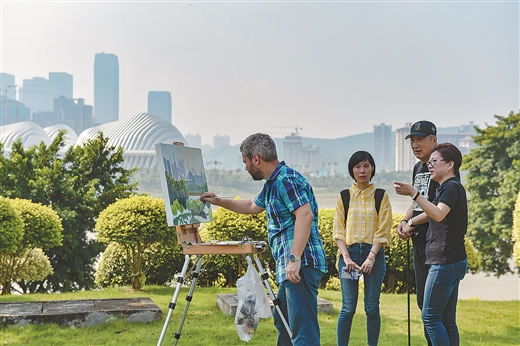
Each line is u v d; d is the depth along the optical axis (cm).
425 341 580
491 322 696
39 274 1120
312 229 371
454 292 409
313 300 361
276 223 368
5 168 1439
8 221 906
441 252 389
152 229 893
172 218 406
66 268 1394
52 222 1012
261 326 625
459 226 390
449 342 388
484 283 2620
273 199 366
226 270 1028
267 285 393
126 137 9650
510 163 2080
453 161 402
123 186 1559
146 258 1027
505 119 2133
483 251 2089
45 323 596
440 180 405
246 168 378
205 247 411
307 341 354
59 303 664
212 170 11806
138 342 546
